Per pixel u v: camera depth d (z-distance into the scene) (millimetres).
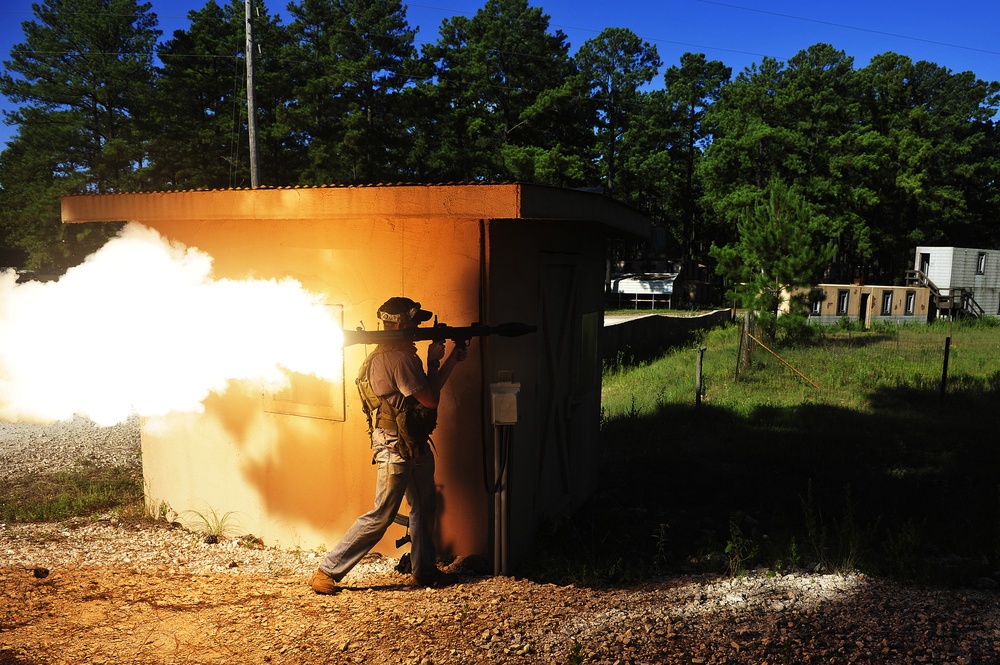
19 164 46906
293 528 5258
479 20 58938
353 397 4941
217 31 47906
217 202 4848
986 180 69750
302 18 49375
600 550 5594
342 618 3773
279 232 5086
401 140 47875
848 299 30641
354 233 4840
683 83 65750
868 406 12383
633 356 17672
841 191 54719
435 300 4645
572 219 4777
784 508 6871
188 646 3443
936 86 74812
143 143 43906
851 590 4348
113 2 44688
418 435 4031
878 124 64125
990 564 5113
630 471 8273
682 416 11289
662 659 3254
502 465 4473
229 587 4312
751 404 12203
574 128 58875
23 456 8586
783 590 4359
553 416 5641
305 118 43594
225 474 5508
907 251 62969
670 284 51812
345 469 5012
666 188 66250
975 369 16594
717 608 3969
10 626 3660
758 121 55406
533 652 3338
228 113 45281
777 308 20266
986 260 37031
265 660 3293
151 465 5938
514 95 57844
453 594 4160
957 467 8211
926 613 3848
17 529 5711
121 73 44094
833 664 3193
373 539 4203
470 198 4090
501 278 4680
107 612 3865
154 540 5398
